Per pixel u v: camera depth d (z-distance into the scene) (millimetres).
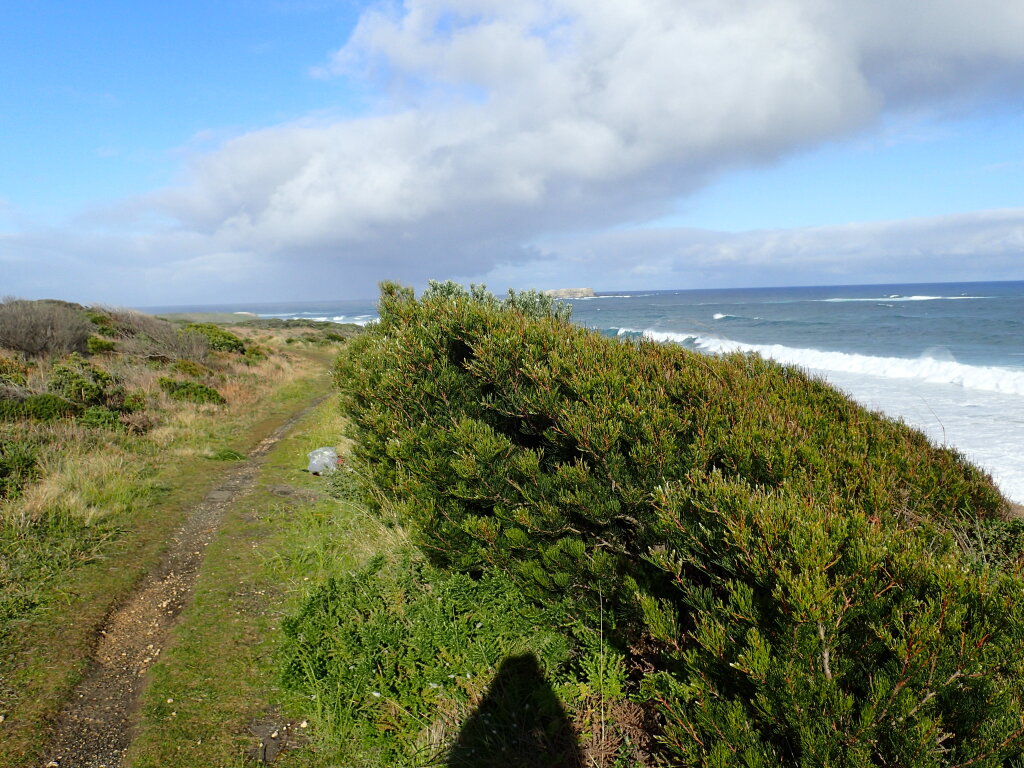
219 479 8125
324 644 3430
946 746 1669
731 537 2014
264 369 21562
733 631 2006
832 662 1779
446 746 2781
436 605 3486
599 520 2984
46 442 8039
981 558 2676
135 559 5270
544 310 7816
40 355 14781
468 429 3539
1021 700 1616
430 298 5504
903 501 3020
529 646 3271
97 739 2967
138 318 23672
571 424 3055
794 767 1785
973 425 12977
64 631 3988
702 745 1948
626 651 3164
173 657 3684
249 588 4684
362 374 5602
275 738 2965
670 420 3000
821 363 26828
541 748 2740
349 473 7191
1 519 5551
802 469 2732
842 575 1824
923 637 1615
